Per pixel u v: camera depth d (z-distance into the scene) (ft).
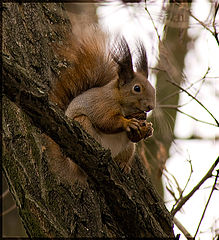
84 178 28.14
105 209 27.94
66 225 26.81
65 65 31.55
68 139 21.97
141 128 28.02
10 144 25.61
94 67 30.55
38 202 25.18
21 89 20.42
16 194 25.07
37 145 26.89
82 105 28.96
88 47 31.01
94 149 22.50
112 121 28.48
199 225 28.32
